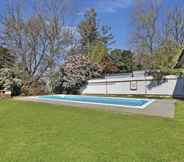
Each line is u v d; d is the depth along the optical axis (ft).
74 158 18.66
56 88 101.60
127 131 26.61
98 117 35.50
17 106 52.34
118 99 66.74
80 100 64.85
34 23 100.58
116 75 110.01
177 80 77.10
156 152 19.80
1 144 22.59
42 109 45.75
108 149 20.65
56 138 24.32
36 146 21.79
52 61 102.12
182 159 18.29
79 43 113.91
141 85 85.20
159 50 106.01
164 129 27.35
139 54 109.19
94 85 97.14
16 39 99.09
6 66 98.48
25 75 99.30
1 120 34.94
